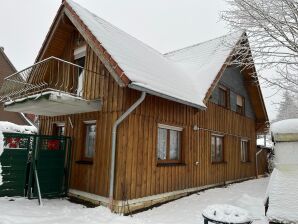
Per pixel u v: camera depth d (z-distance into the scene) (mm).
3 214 5711
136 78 6559
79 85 8859
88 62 8477
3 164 7082
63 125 9562
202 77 10672
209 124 11109
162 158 8344
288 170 2898
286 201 2771
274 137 2906
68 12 8430
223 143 12477
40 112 8711
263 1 6137
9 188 7188
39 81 9758
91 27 7672
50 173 7820
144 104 7590
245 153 15180
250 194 9727
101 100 7621
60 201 7520
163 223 5926
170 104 8680
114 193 6676
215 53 12398
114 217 6082
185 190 9047
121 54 7387
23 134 7418
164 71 9062
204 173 10391
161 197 7883
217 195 9312
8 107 8344
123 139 6867
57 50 9953
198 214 6762
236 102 14078
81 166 7883
